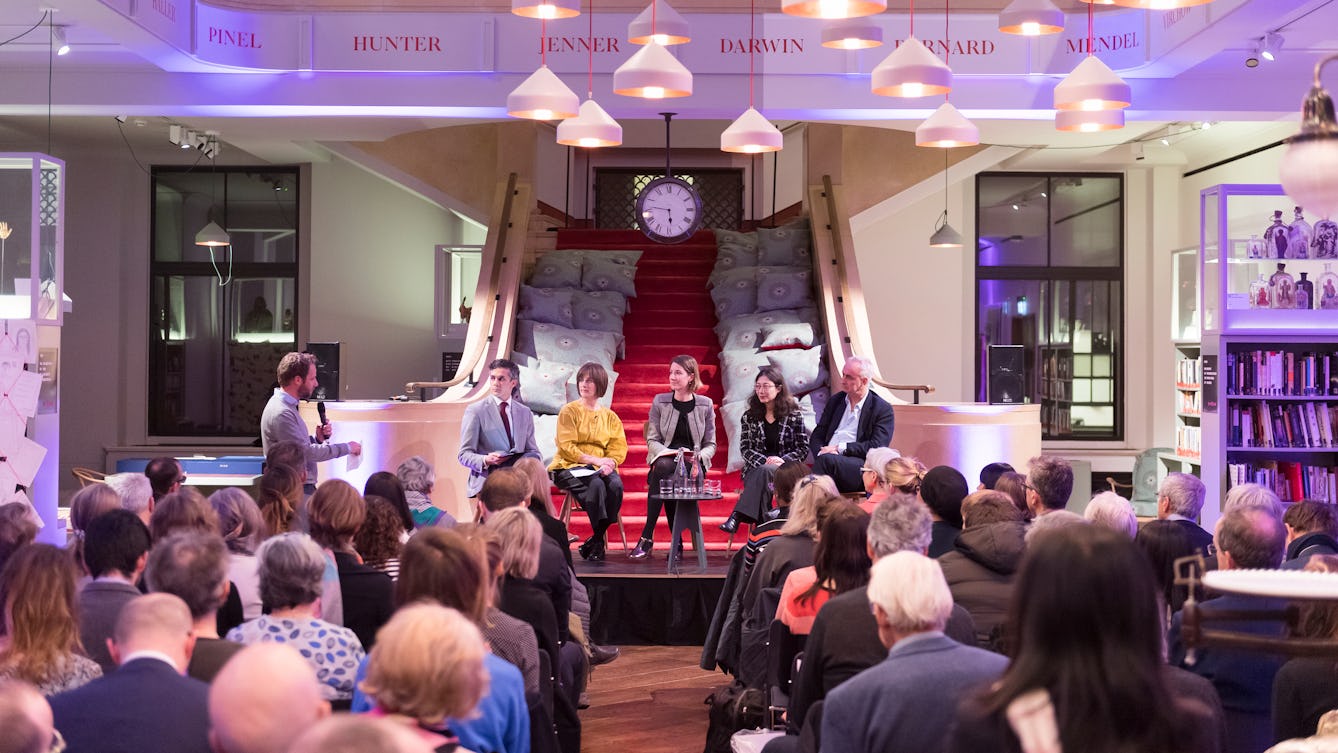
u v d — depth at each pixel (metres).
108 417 13.54
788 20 8.55
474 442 7.72
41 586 2.88
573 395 10.38
